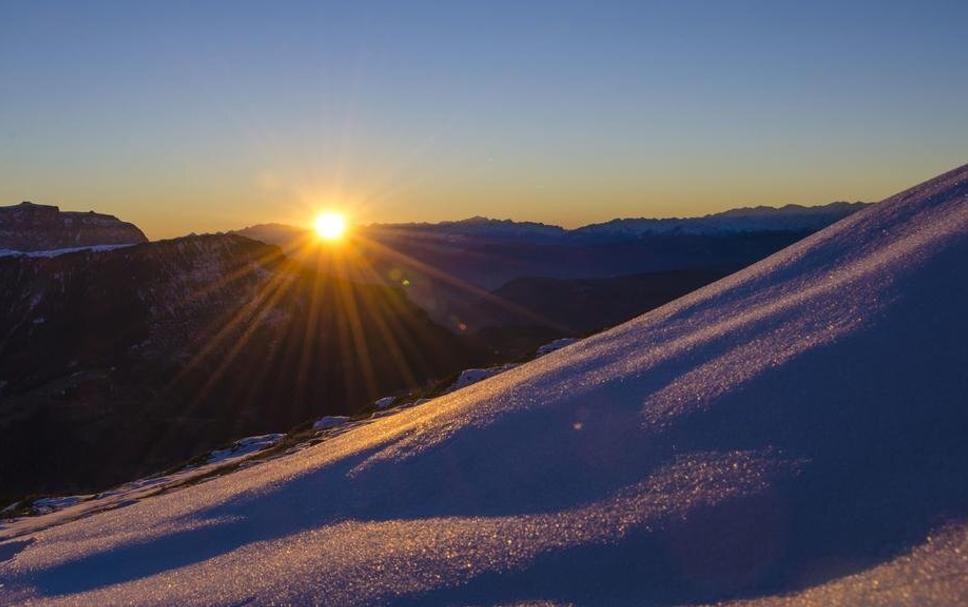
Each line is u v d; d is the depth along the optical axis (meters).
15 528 24.27
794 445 7.14
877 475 6.39
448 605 6.70
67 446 112.50
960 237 8.94
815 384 7.82
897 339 7.87
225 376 145.38
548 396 10.72
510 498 8.45
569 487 8.12
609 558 6.65
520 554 7.12
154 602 8.77
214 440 120.12
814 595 5.36
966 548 5.23
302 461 14.49
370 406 36.56
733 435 7.70
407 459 10.85
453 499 9.08
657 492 7.29
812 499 6.40
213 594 8.41
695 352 9.95
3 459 108.50
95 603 9.38
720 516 6.61
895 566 5.35
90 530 14.45
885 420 6.95
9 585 11.34
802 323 9.17
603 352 11.90
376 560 7.91
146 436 118.00
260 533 10.57
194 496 15.01
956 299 7.99
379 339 173.25
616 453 8.35
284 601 7.57
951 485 5.97
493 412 11.02
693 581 6.08
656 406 8.88
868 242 10.78
